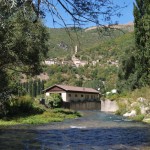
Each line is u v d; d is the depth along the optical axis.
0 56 18.69
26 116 38.69
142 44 47.66
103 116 50.19
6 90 22.86
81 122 38.16
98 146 20.05
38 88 86.19
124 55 72.62
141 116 40.78
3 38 16.73
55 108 53.66
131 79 68.00
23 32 18.23
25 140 22.08
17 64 24.47
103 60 113.19
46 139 22.78
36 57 26.30
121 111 53.38
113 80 101.31
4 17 11.27
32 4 10.23
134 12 48.66
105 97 75.56
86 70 112.25
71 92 74.81
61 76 102.06
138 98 48.47
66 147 19.55
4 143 20.53
